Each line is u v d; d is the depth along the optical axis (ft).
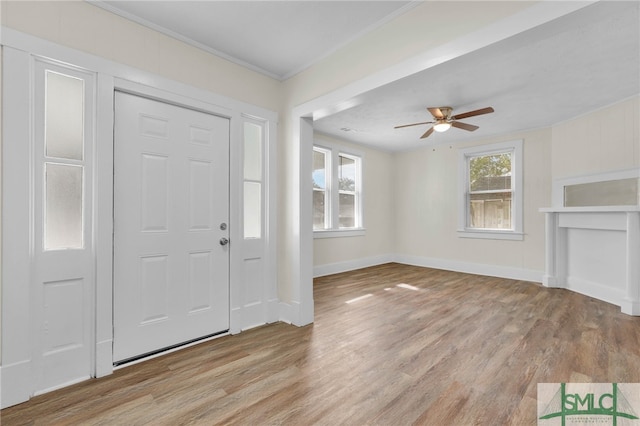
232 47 8.43
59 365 6.14
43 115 6.00
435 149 19.25
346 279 16.03
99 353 6.55
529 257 15.55
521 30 5.25
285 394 5.86
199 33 7.78
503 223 16.62
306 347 7.96
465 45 5.94
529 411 5.30
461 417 5.15
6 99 5.54
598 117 12.33
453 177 18.38
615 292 11.52
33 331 5.85
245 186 9.53
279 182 10.24
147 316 7.41
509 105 12.07
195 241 8.26
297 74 9.73
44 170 6.02
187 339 8.10
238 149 9.15
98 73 6.58
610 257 11.88
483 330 9.02
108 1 6.57
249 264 9.52
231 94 8.95
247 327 9.36
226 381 6.32
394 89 7.60
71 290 6.30
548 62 8.68
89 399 5.71
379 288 14.12
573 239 13.66
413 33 6.78
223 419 5.14
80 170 6.45
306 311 9.72
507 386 6.07
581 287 13.12
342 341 8.33
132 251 7.18
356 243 18.93
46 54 5.93
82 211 6.46
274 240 10.02
